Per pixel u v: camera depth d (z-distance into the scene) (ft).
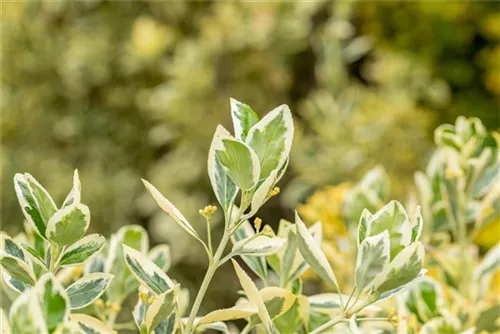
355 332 2.01
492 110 10.24
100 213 8.11
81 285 2.09
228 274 7.50
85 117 8.64
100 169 8.40
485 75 10.29
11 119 8.70
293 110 8.42
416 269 2.03
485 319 2.51
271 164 2.02
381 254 2.03
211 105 7.98
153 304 2.01
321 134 7.29
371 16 10.27
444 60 10.34
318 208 2.90
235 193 2.06
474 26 10.24
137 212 8.32
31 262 2.11
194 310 2.03
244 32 7.84
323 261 2.07
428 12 10.16
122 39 8.79
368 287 2.04
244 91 8.01
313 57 8.39
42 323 1.77
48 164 8.44
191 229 2.03
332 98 7.34
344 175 7.06
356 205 2.77
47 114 8.76
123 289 2.40
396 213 2.08
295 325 2.21
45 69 8.76
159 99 8.13
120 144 8.71
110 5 8.91
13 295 2.38
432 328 2.32
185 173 7.86
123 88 8.73
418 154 7.71
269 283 2.40
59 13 8.97
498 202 2.62
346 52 7.50
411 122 7.76
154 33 8.50
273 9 7.86
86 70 8.61
